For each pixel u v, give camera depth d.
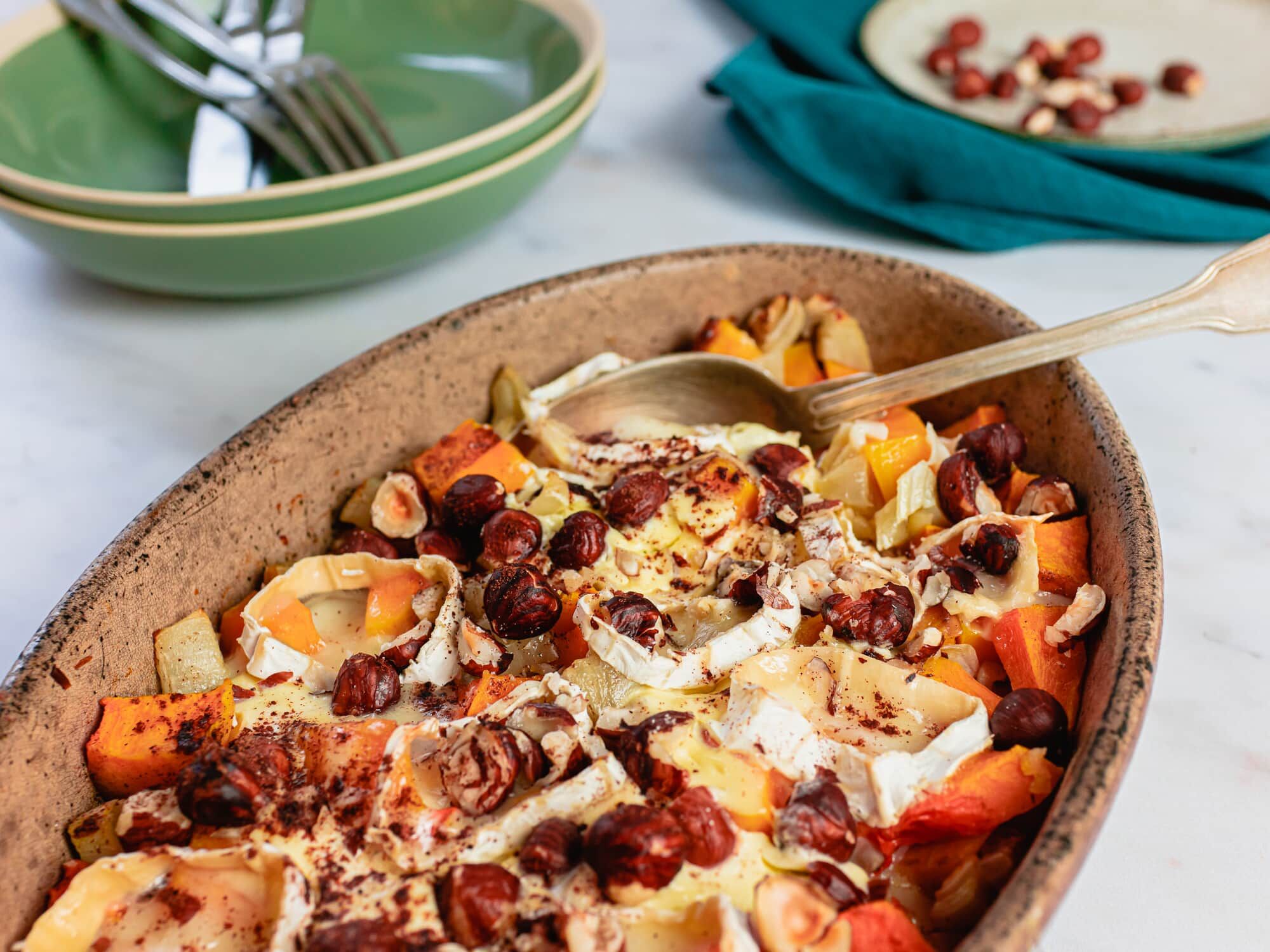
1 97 0.50
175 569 0.34
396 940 0.28
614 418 0.42
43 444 0.45
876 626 0.34
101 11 0.51
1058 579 0.35
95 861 0.30
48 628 0.31
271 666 0.34
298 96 0.53
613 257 0.52
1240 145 0.53
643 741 0.31
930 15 0.62
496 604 0.35
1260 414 0.45
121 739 0.32
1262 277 0.38
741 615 0.35
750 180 0.57
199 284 0.47
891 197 0.53
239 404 0.46
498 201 0.48
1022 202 0.51
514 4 0.56
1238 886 0.33
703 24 0.70
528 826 0.30
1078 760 0.29
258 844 0.30
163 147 0.54
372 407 0.38
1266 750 0.36
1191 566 0.41
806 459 0.40
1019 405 0.40
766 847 0.30
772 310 0.43
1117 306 0.49
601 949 0.28
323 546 0.38
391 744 0.31
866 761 0.31
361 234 0.46
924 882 0.31
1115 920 0.32
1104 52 0.59
